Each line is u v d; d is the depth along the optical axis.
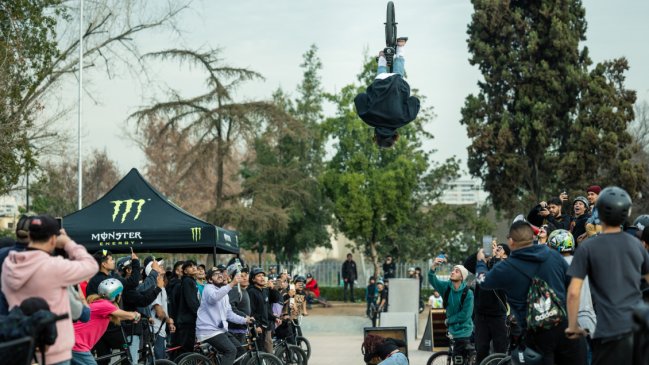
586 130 50.47
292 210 52.28
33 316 7.09
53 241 8.06
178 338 16.05
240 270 17.17
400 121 11.41
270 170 50.84
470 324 14.69
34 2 31.28
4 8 30.45
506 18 52.81
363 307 46.34
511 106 53.19
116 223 18.53
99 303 11.42
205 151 47.31
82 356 11.27
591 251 7.80
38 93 31.41
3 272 7.94
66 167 52.66
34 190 31.50
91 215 18.66
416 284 32.44
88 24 37.03
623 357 7.67
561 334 8.72
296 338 22.14
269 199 49.69
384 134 11.48
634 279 7.77
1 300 8.27
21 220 8.44
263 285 18.14
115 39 38.03
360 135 54.50
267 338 18.14
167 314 16.52
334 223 61.09
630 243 7.83
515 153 52.19
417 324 31.95
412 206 59.84
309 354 22.22
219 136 47.19
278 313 19.95
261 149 57.28
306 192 51.88
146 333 14.36
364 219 54.09
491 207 70.19
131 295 14.14
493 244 14.09
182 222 18.52
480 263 11.99
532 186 52.19
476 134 52.41
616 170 50.81
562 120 52.62
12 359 6.58
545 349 8.77
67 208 56.03
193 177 49.00
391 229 55.53
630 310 7.68
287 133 46.81
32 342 6.75
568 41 51.78
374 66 55.09
